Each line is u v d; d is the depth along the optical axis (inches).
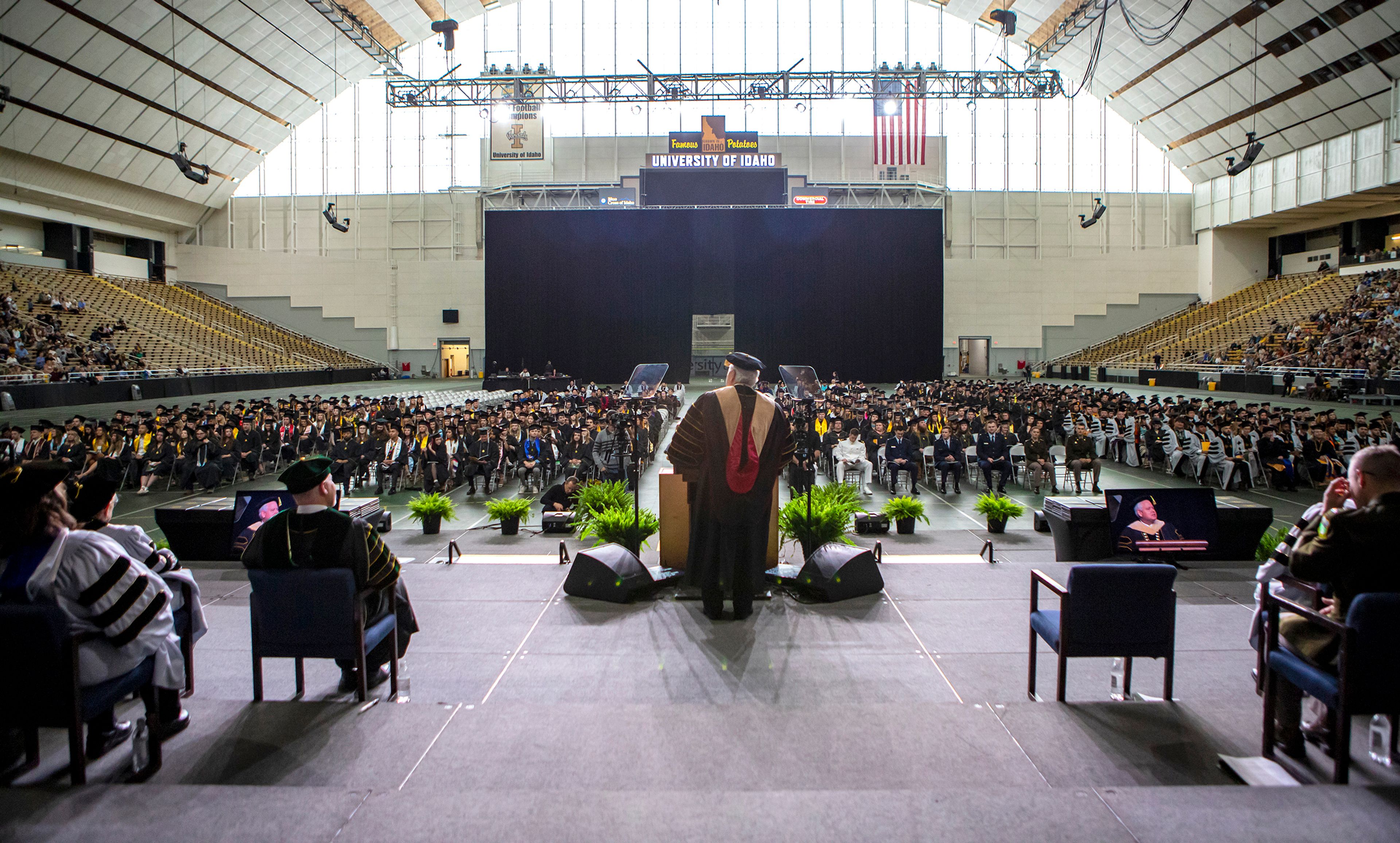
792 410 619.8
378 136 1648.6
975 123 1637.6
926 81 1131.9
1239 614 219.6
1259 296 1553.9
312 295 1669.5
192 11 1114.1
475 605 231.8
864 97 1103.6
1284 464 489.4
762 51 1542.8
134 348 1285.7
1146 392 1278.3
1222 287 1621.6
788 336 1515.7
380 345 1676.9
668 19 1542.8
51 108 1136.2
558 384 1331.2
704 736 133.0
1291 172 1382.9
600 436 505.7
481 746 129.3
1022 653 189.6
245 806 102.7
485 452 503.2
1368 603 110.3
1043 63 1456.7
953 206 1648.6
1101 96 1539.1
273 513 295.0
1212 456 501.4
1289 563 128.5
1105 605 144.7
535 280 1512.1
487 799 104.7
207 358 1387.8
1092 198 1652.3
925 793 106.0
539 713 141.7
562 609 228.2
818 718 139.9
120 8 1044.5
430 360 1673.2
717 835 96.4
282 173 1662.2
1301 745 126.3
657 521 277.0
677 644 196.2
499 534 365.4
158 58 1167.0
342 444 511.5
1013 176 1651.1
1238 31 1165.7
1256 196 1473.9
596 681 173.3
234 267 1660.9
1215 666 179.6
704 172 1250.0
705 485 208.7
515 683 172.6
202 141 1421.0
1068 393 866.1
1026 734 134.0
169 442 515.8
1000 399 815.7
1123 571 143.6
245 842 95.3
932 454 531.2
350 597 143.9
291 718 138.9
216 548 296.0
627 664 183.2
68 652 110.6
